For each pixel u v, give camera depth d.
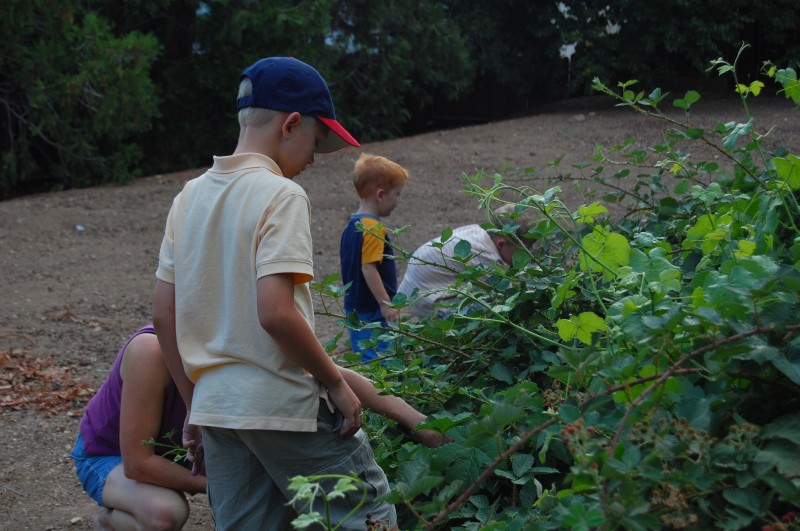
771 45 17.05
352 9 17.00
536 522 1.99
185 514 2.73
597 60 17.33
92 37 13.28
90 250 9.36
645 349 1.77
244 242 2.20
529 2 18.36
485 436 1.92
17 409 5.20
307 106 2.33
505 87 19.80
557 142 13.06
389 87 17.61
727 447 1.71
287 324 2.12
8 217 10.81
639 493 1.72
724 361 1.83
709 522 1.74
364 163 4.42
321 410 2.30
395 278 4.47
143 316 7.18
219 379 2.23
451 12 18.66
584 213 2.54
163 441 2.84
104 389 2.92
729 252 2.31
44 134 14.20
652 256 2.19
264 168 2.28
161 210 11.15
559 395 2.29
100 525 2.87
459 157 12.60
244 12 14.78
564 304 2.90
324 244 9.03
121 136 13.66
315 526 2.31
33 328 6.82
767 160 3.25
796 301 1.84
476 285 3.10
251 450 2.27
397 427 3.08
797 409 1.90
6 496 4.11
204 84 15.37
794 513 1.66
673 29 16.36
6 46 12.97
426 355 3.21
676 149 11.43
